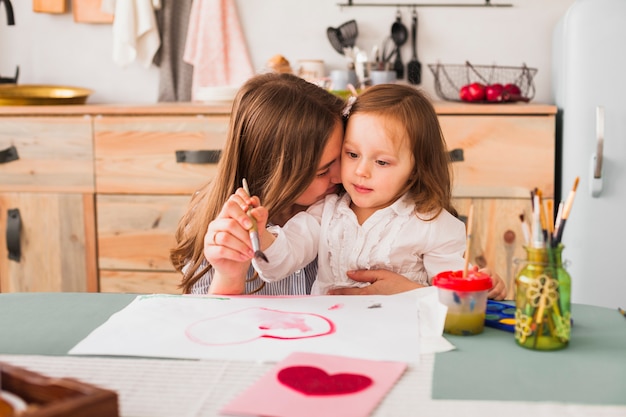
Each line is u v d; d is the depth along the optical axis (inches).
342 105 48.0
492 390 26.6
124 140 93.3
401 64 108.0
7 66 115.6
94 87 114.6
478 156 88.7
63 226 95.8
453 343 32.0
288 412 24.5
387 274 44.1
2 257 97.4
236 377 27.8
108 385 27.2
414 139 44.3
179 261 51.5
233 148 47.7
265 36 110.7
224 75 109.0
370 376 27.6
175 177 93.1
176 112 91.8
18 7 114.2
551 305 30.7
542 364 29.3
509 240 89.5
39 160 95.0
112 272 96.1
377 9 108.7
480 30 107.4
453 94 108.5
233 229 38.6
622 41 86.3
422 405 25.3
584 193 88.7
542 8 106.0
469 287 32.8
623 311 37.2
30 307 37.7
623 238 88.4
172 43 110.2
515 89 97.7
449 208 49.6
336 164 47.0
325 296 38.9
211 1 106.7
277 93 46.6
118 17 106.3
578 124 88.0
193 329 33.3
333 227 47.5
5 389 22.9
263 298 38.6
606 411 24.7
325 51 110.4
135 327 33.6
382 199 45.2
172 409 25.0
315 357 29.6
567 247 89.6
